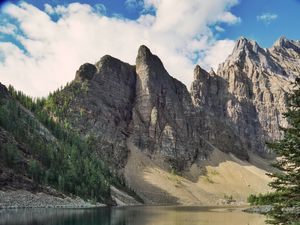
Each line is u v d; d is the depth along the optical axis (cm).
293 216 3041
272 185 3139
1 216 9988
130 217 12050
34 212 11831
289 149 2972
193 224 10350
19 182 14825
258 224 10319
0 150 15812
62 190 16850
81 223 9119
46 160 18138
